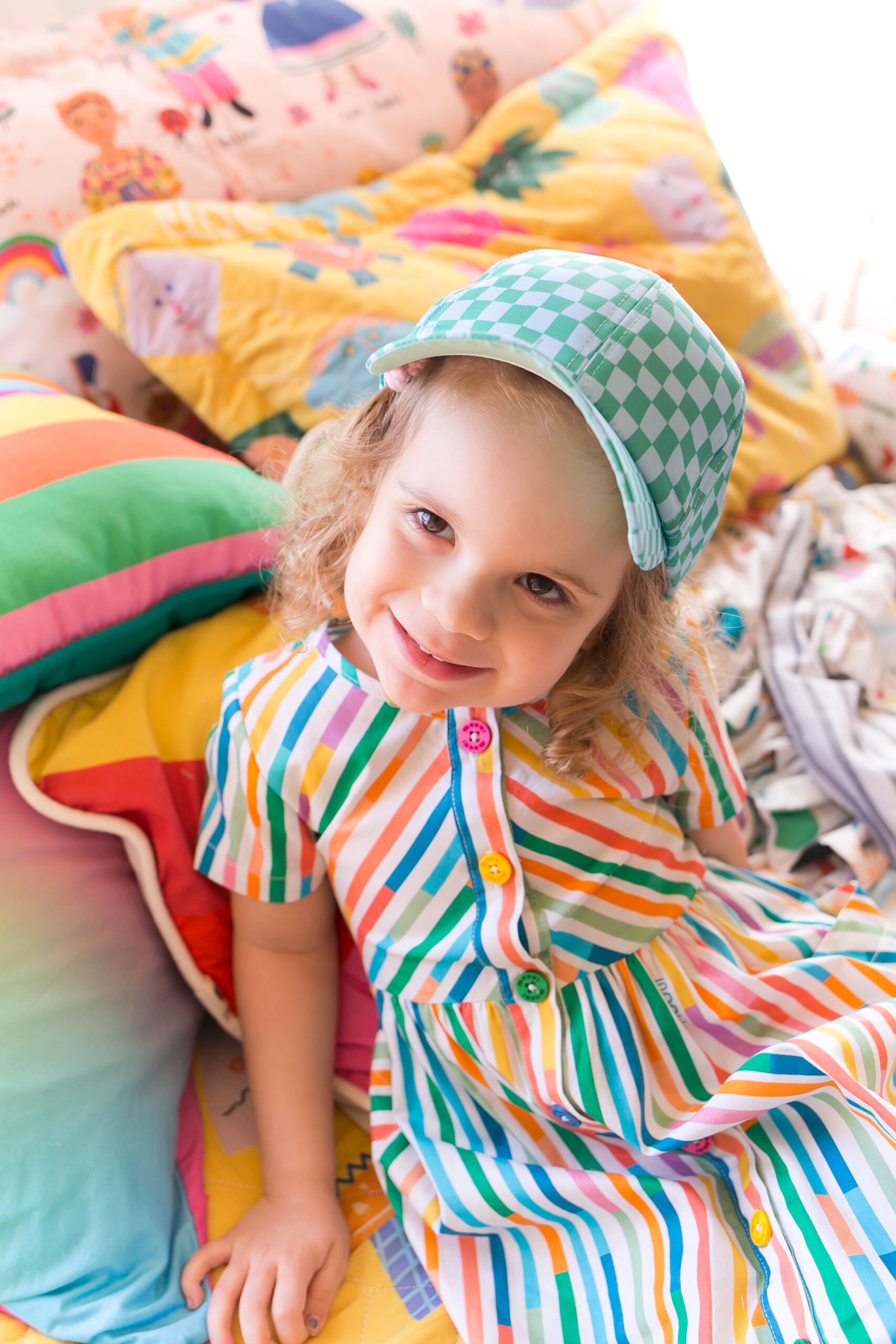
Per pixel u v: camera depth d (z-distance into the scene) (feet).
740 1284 1.87
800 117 5.79
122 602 2.32
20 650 2.11
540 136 3.88
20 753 2.19
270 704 2.21
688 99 4.12
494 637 1.74
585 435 1.63
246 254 3.14
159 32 3.62
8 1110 1.91
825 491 3.88
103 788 2.25
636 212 3.79
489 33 4.05
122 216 3.05
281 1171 2.19
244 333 3.13
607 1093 2.10
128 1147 2.05
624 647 2.08
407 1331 1.97
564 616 1.75
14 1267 1.82
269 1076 2.31
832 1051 1.88
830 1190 1.88
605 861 2.20
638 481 1.60
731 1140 2.07
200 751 2.45
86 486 2.37
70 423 2.53
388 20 3.87
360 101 3.78
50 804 2.20
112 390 3.39
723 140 6.05
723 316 3.88
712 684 2.51
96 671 2.44
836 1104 1.98
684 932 2.36
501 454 1.63
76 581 2.23
